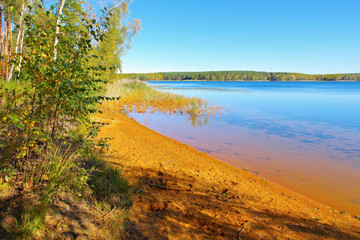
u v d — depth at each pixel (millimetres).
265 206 3846
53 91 2873
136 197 3586
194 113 14180
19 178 2748
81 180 3098
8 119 2498
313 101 24391
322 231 3188
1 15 9047
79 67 2895
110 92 16078
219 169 5520
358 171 5770
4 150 2832
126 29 19922
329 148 7660
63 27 2934
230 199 3982
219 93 35844
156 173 4746
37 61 2691
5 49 9742
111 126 8672
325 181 5195
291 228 3199
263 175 5453
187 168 5301
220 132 9859
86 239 2340
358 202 4301
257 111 16547
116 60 17156
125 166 4840
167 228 2918
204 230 2969
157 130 9898
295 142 8414
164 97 20688
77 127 5266
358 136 9359
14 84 4086
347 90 48969
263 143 8227
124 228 2740
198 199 3846
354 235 3146
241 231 2988
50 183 2768
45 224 2305
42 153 3258
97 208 2867
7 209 2271
